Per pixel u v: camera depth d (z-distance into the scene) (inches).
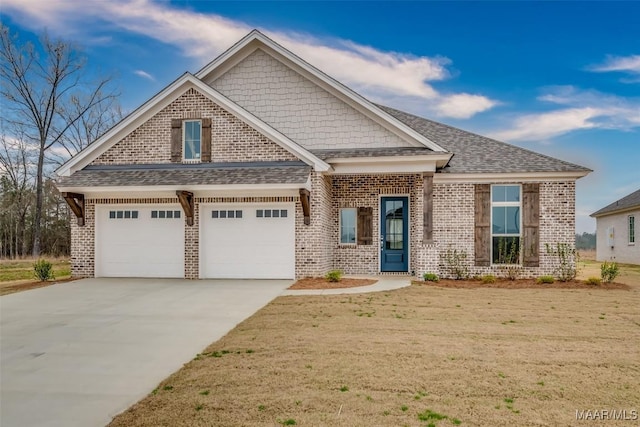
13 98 1341.0
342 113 623.8
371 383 209.8
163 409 184.7
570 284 546.9
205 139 583.8
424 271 567.2
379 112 607.5
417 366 234.1
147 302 428.5
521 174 596.4
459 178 610.2
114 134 595.8
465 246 609.0
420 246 571.5
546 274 595.5
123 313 382.6
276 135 570.9
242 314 373.4
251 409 182.1
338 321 339.6
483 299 437.1
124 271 590.6
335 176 639.8
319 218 561.9
